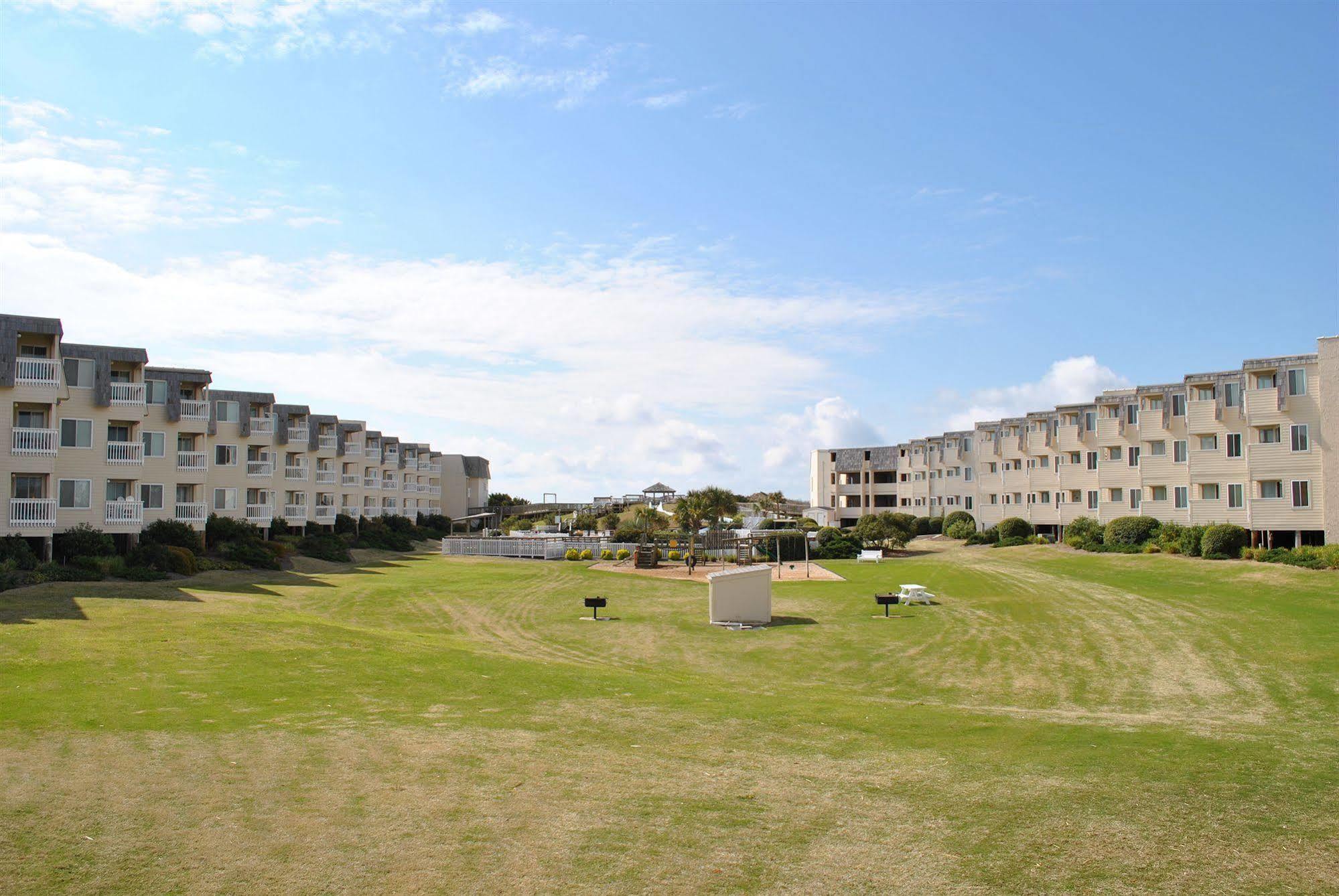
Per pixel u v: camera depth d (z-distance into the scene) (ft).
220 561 156.76
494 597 143.33
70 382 143.95
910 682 83.56
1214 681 80.89
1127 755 47.37
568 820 35.58
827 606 131.54
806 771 43.78
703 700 64.39
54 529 134.51
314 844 32.37
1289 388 161.79
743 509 371.97
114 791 37.40
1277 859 32.01
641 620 120.47
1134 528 192.65
